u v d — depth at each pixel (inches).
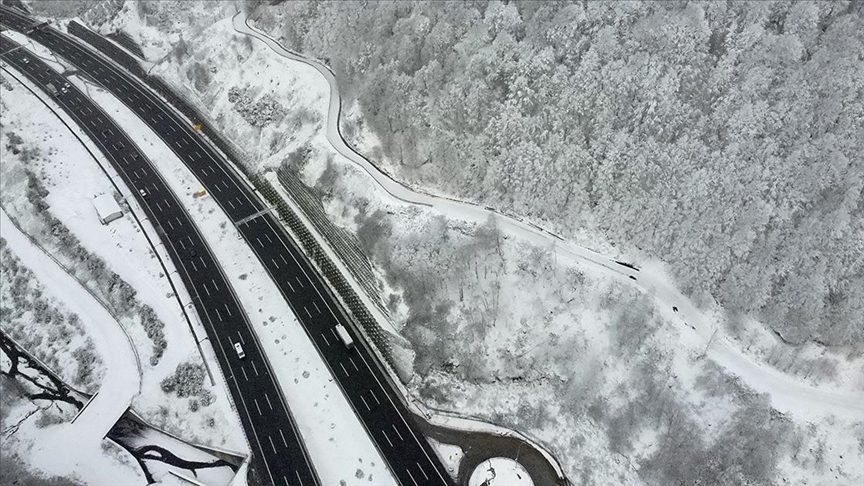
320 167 3737.7
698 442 2490.2
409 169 3516.2
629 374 2716.5
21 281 3614.7
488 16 3570.4
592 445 2640.3
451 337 2935.5
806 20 3117.6
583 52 3326.8
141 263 3592.5
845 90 2832.2
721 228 2787.9
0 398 3193.9
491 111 3312.0
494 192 3304.6
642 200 2950.3
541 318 2920.8
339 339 3161.9
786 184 2751.0
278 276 3484.3
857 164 2701.8
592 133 3117.6
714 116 2997.0
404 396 2910.9
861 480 2374.5
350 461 2714.1
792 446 2453.2
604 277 2962.6
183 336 3240.7
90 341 3309.5
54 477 2829.7
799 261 2623.0
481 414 2815.0
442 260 3011.8
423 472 2655.0
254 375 3046.3
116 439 2957.7
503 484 2598.4
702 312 2847.0
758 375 2655.0
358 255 3346.5
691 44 3122.5
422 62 3740.2
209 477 2832.2
